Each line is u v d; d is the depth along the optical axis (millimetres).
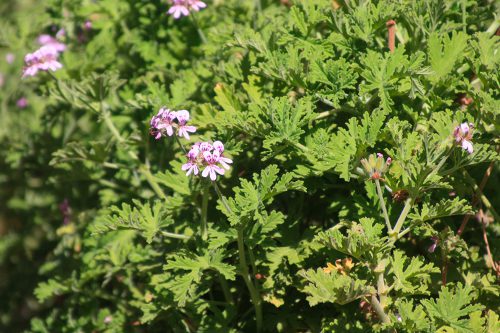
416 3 4109
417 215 3598
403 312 3504
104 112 4836
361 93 3822
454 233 4180
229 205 3910
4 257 6773
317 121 4102
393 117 3910
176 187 4176
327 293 3520
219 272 4203
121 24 5605
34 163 6227
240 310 4504
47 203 6262
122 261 4832
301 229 4527
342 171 3633
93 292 5227
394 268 3607
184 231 4488
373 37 4254
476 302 4035
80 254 5539
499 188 4355
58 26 6055
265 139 3951
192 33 5387
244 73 4488
